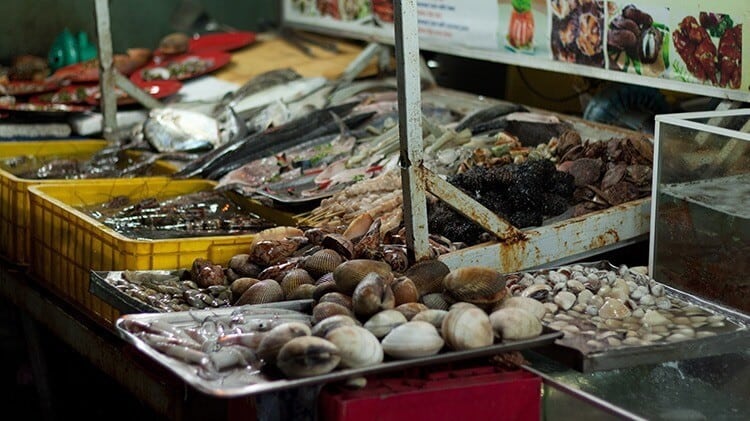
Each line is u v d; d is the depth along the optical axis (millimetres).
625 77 4395
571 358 2711
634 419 2471
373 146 4648
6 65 6824
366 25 6082
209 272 3301
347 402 2410
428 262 3092
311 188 4309
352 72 6004
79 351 3789
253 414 2586
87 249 3781
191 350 2590
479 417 2547
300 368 2412
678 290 3223
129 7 7020
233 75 6215
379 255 3186
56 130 5586
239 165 4758
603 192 3793
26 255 4438
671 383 2916
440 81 6148
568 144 4164
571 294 3100
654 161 3311
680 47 4098
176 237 3920
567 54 4688
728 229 3113
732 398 2871
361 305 2734
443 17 5426
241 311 2900
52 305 4031
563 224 3520
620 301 3035
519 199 3611
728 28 3863
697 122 3307
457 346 2580
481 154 4188
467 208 3316
